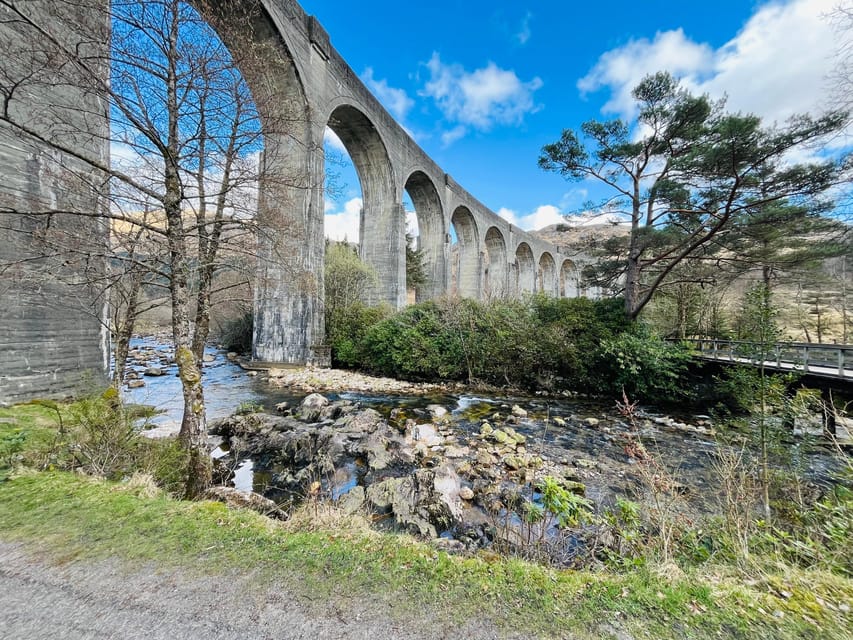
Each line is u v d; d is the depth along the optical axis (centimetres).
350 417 832
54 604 185
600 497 519
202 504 310
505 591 207
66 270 561
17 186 552
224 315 1795
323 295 1650
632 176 1407
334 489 541
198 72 417
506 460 644
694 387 1116
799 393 490
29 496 304
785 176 975
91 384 656
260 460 634
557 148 1400
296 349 1592
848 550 250
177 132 426
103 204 477
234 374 1487
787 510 387
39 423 493
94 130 597
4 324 561
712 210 1127
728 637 170
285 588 205
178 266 429
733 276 1345
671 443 779
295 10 1430
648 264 1359
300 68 1453
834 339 2242
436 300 1805
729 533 304
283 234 580
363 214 2352
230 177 523
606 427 907
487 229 3650
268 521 296
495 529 356
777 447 487
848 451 563
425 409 1038
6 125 536
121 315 727
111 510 288
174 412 823
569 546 362
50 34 397
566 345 1287
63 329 634
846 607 189
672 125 1217
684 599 198
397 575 221
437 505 458
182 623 176
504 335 1409
